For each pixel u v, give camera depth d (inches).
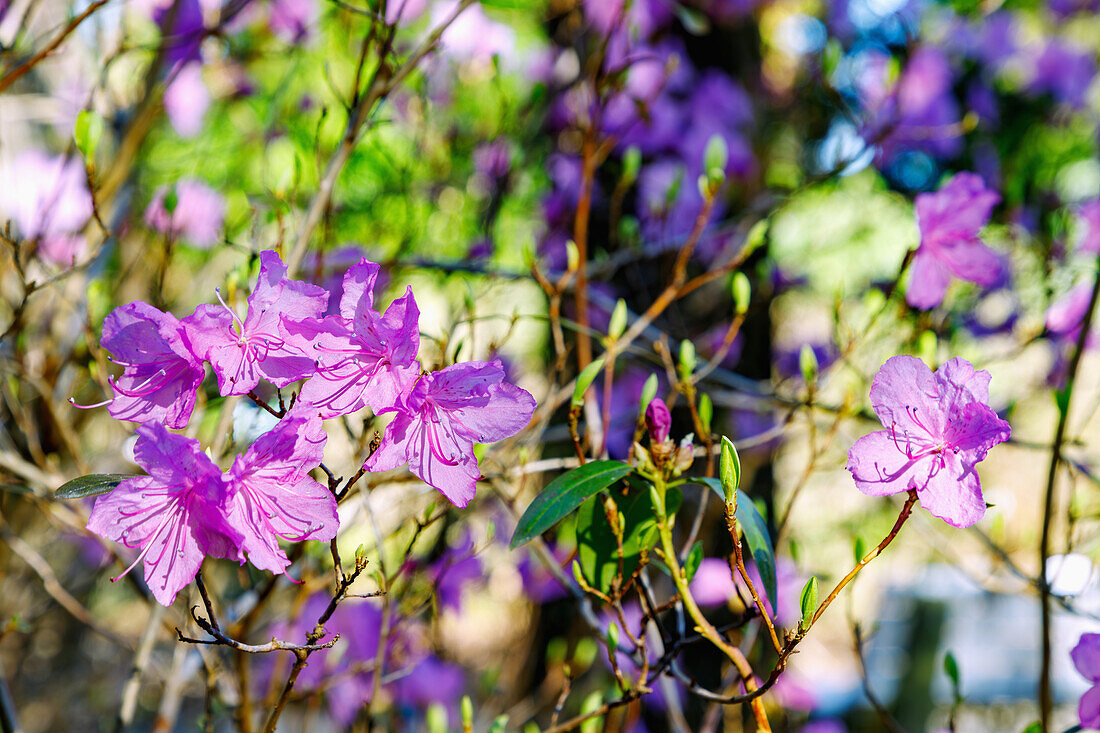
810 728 45.2
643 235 41.9
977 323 45.8
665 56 44.1
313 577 28.5
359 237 37.5
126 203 33.7
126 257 39.1
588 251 43.6
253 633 32.0
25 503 37.9
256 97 42.1
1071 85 58.9
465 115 40.6
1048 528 27.0
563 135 41.5
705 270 43.9
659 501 23.0
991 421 22.4
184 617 27.7
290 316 22.2
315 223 26.5
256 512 21.9
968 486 22.5
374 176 37.8
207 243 37.5
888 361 22.7
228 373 22.0
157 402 22.1
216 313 21.9
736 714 32.5
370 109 26.9
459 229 39.5
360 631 31.4
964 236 29.0
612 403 39.4
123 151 30.5
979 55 58.5
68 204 33.6
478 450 24.4
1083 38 65.2
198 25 35.4
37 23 34.4
